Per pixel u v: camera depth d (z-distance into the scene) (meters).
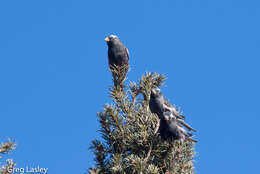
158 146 11.74
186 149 12.09
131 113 12.48
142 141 11.59
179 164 11.45
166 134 12.34
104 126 11.91
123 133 11.75
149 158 11.41
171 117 12.30
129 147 11.80
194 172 11.77
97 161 11.67
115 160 11.05
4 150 9.13
